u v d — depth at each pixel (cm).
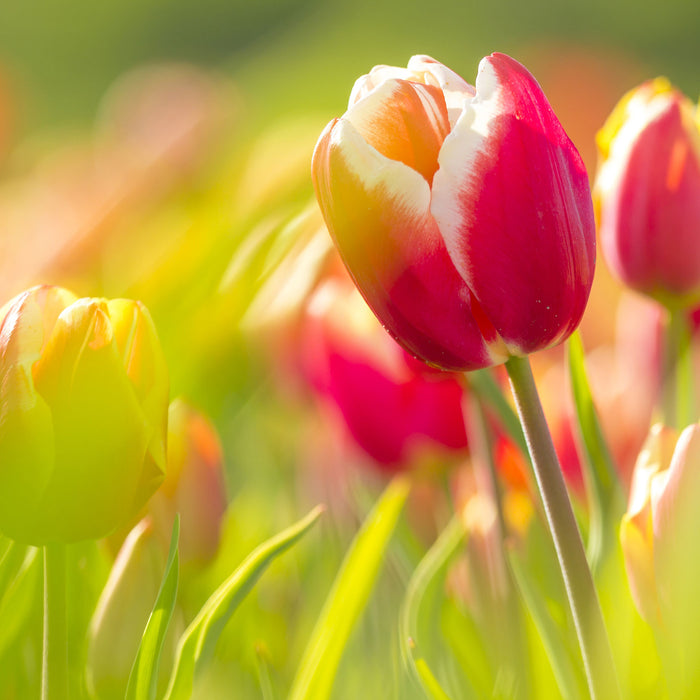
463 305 75
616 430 92
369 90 77
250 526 94
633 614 77
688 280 83
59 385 74
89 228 150
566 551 74
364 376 91
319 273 107
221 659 84
